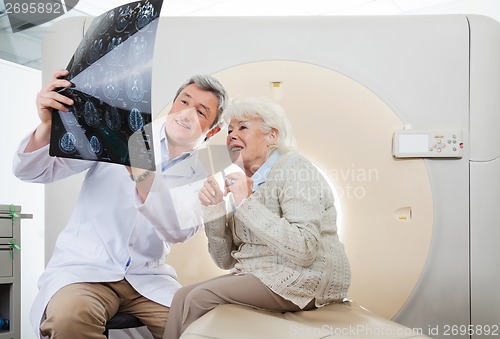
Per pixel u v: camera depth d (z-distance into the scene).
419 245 1.42
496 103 1.46
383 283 1.41
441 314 1.41
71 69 1.12
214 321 0.99
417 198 1.43
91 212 1.32
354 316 1.11
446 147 1.42
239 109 1.27
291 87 1.45
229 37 1.48
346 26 1.50
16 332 1.91
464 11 3.47
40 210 2.71
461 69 1.46
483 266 1.41
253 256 1.20
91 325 1.15
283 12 3.56
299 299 1.14
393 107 1.45
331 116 1.44
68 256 1.29
